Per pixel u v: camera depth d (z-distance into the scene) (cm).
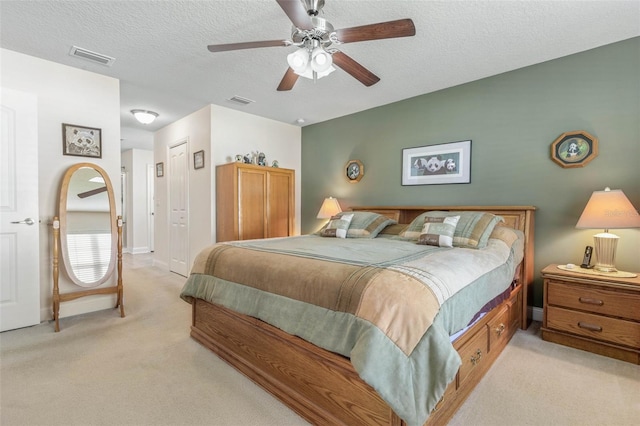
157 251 515
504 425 144
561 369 194
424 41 239
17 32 229
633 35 230
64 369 192
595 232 251
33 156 258
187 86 334
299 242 267
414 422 112
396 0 194
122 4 198
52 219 275
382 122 392
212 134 393
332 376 143
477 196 313
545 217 275
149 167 703
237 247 230
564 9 200
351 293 139
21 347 221
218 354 211
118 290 289
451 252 207
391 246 237
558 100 267
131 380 181
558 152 265
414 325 122
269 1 196
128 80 318
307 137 493
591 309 217
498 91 299
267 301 175
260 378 177
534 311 280
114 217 301
